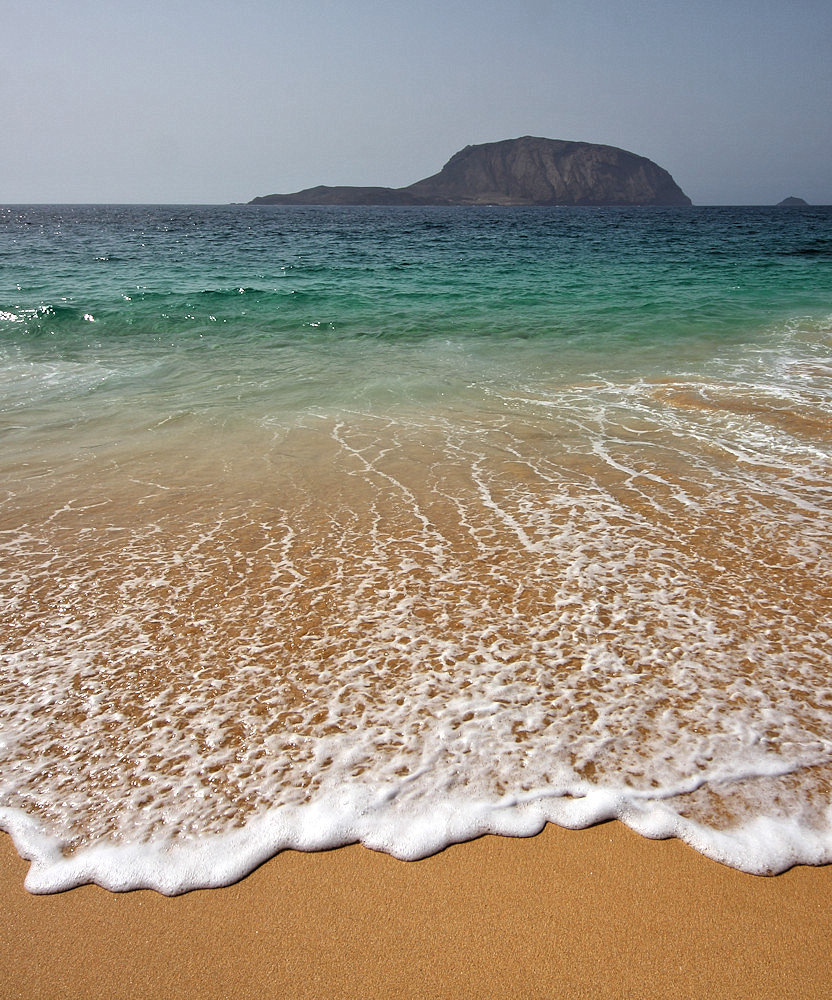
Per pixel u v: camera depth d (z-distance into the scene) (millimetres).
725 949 1771
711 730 2451
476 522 4129
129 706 2619
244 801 2207
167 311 12188
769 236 38594
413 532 4008
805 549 3740
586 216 92750
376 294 14680
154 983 1706
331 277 18094
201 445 5617
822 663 2793
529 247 30234
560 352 9430
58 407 6758
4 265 20500
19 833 2107
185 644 2988
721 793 2207
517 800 2199
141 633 3070
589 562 3617
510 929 1826
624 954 1760
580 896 1912
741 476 4840
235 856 2029
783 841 2053
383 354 9391
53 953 1778
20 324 11008
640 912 1867
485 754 2367
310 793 2232
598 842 2064
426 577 3494
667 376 7883
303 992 1679
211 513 4309
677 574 3486
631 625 3055
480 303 13664
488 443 5609
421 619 3129
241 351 9625
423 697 2635
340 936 1813
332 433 5902
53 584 3480
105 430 6035
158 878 1972
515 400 6961
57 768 2342
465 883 1953
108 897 1921
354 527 4086
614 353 9312
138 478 4910
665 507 4316
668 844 2055
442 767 2320
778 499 4430
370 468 5062
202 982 1706
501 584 3412
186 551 3816
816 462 5094
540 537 3918
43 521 4211
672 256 24438
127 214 113500
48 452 5465
